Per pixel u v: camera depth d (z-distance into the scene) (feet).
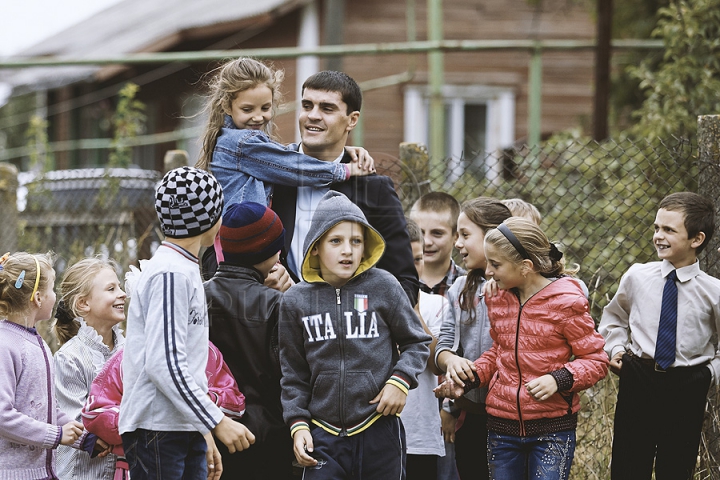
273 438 18.89
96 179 33.86
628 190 29.25
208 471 18.16
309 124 20.83
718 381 21.54
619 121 53.16
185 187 17.85
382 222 20.25
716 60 34.40
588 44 47.52
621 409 21.72
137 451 17.56
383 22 70.95
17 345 19.75
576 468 24.91
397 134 72.28
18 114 121.08
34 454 19.76
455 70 73.10
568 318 19.83
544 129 74.08
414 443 21.67
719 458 23.45
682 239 21.03
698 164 24.27
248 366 18.94
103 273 21.80
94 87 92.27
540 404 19.83
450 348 21.66
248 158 20.66
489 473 20.62
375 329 18.79
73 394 20.92
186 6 92.89
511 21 74.28
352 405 18.49
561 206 32.19
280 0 66.23
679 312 21.21
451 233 23.90
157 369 16.89
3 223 34.35
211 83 22.47
